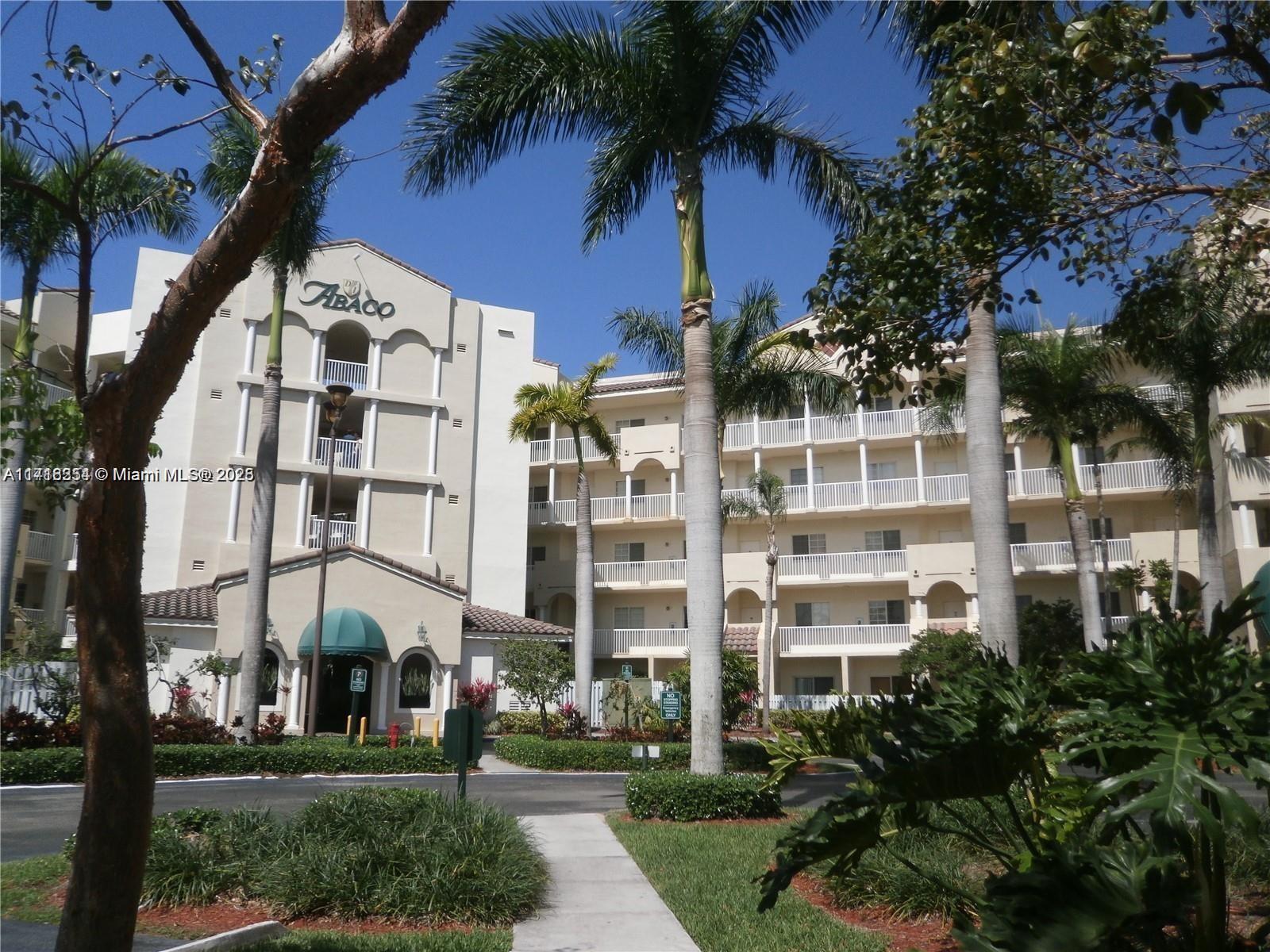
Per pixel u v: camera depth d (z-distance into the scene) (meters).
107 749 4.50
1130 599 38.06
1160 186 8.37
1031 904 4.40
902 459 42.97
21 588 35.78
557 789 19.69
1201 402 24.88
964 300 8.84
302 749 21.31
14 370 7.25
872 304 8.55
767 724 33.19
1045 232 8.64
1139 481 37.94
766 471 36.16
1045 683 5.22
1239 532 32.47
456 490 38.97
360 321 38.09
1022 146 8.39
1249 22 7.96
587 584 28.53
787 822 13.75
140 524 4.77
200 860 8.82
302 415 36.53
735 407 24.30
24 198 19.34
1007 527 14.07
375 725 31.17
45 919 8.08
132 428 4.75
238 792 17.95
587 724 27.98
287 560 30.89
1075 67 7.43
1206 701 4.12
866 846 4.97
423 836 9.01
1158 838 4.67
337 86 4.86
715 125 16.08
